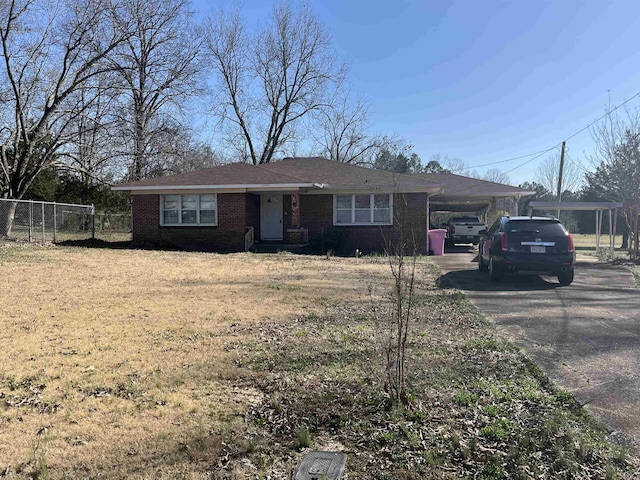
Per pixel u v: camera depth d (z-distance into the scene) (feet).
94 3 76.59
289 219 70.28
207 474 10.12
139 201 65.51
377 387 14.58
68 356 17.89
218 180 63.26
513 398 13.69
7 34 70.03
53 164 81.10
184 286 33.73
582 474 9.78
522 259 34.86
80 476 10.04
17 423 12.45
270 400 13.88
